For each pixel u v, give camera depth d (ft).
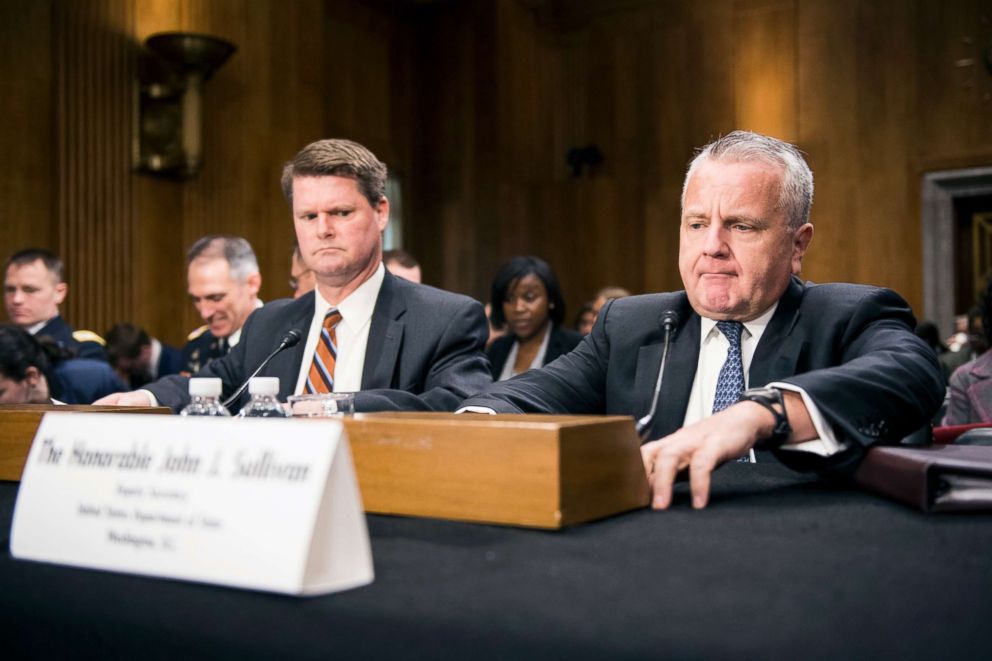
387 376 7.55
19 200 21.57
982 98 29.27
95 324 22.59
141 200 23.97
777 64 32.22
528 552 2.97
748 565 2.75
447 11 35.22
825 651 1.95
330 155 7.65
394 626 2.20
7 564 2.99
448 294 7.92
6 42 21.44
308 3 28.99
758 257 5.73
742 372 5.90
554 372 6.28
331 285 7.82
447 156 35.09
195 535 2.71
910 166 30.14
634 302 6.51
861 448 4.21
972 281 30.17
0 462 5.01
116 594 2.61
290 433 2.67
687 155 33.65
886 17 30.63
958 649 1.97
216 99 25.89
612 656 1.98
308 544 2.50
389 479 3.73
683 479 4.42
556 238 34.91
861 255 30.68
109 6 23.20
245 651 2.27
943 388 4.88
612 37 35.32
